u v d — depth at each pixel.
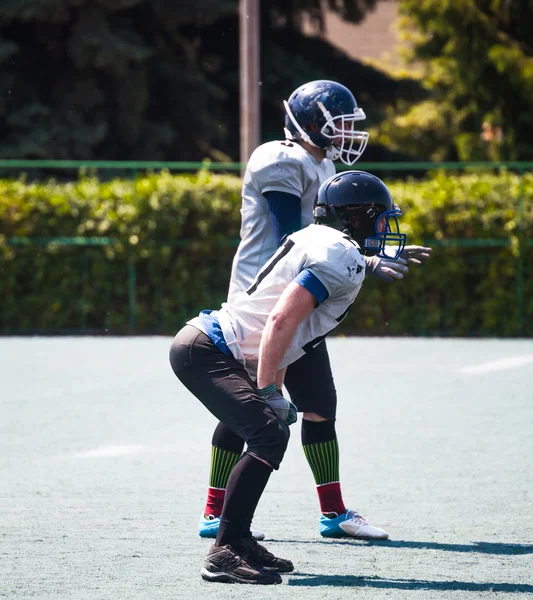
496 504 20.20
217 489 17.75
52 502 20.19
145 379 37.34
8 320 52.53
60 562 15.95
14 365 41.16
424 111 101.62
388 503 20.36
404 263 17.03
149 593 14.34
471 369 40.03
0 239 51.88
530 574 15.41
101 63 77.81
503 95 87.94
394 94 97.56
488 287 51.97
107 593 14.33
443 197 51.53
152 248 51.78
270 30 94.44
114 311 52.50
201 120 87.00
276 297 15.48
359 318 52.28
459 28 84.12
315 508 20.00
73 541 17.23
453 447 25.86
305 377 18.00
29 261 52.19
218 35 92.00
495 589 14.59
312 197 17.92
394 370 39.72
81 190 52.16
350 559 16.34
